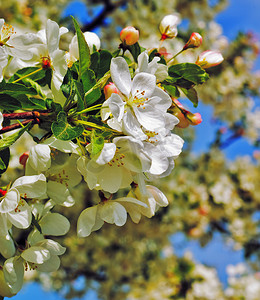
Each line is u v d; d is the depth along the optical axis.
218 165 1.64
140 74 0.36
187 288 1.54
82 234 0.37
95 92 0.37
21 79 0.38
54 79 0.38
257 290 1.56
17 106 0.37
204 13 1.51
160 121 0.36
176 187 1.49
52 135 0.37
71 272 1.55
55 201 0.37
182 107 0.41
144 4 1.34
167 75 0.38
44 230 0.38
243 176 1.67
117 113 0.34
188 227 1.55
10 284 0.37
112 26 1.34
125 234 1.44
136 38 0.41
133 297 1.52
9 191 0.35
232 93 1.66
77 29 0.37
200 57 0.43
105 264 1.51
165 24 0.45
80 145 0.36
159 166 0.36
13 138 0.34
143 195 0.39
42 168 0.35
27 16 1.12
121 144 0.35
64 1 1.27
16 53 0.38
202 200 1.51
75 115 0.36
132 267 1.52
